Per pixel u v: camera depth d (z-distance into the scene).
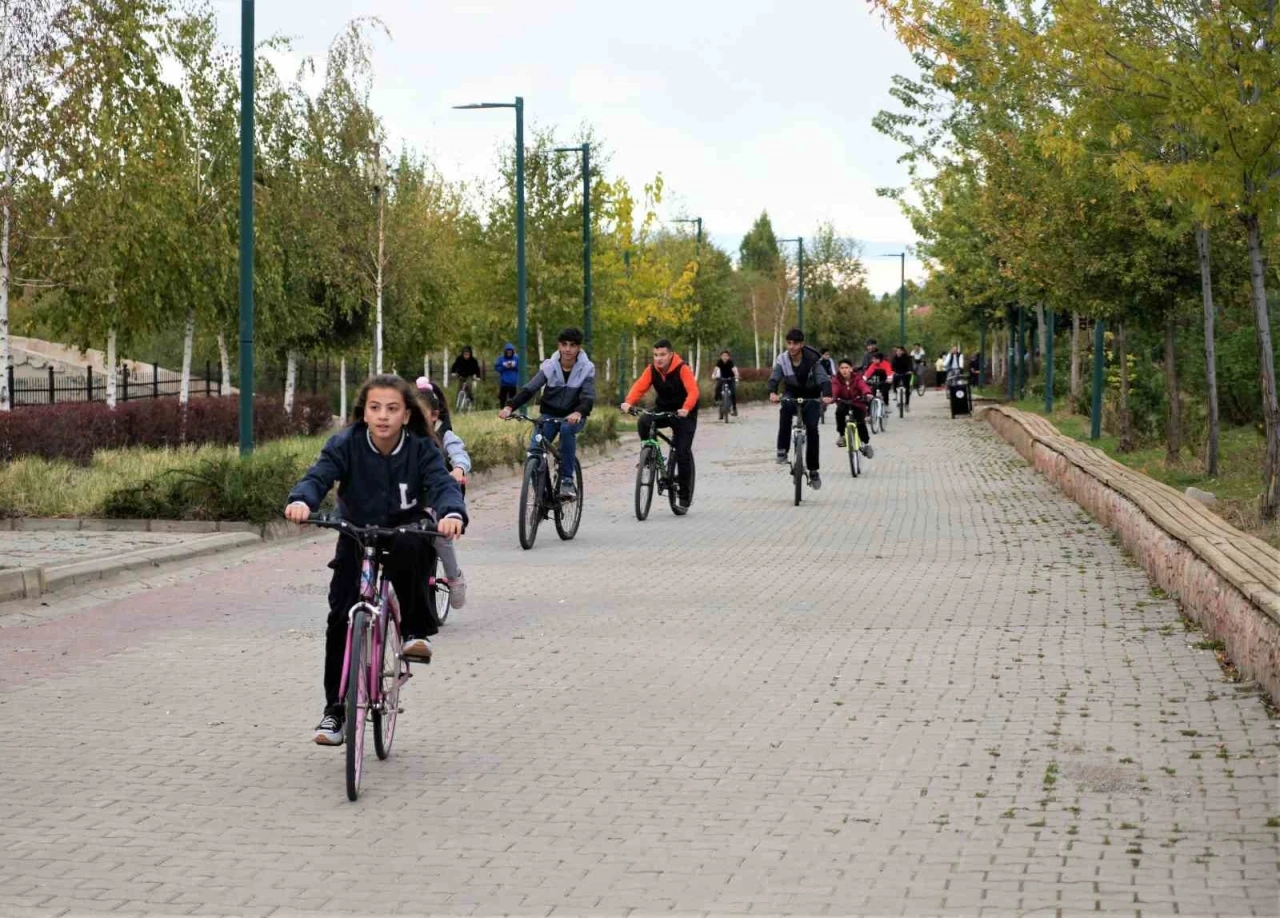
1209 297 18.17
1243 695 7.96
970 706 7.96
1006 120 25.22
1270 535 12.83
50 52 23.95
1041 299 26.64
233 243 29.59
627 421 41.53
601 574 13.11
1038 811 6.11
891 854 5.62
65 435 22.62
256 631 10.54
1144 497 13.48
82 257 25.11
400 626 7.29
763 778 6.69
